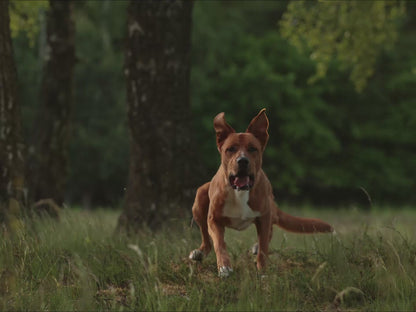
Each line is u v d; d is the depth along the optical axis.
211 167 28.00
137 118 9.12
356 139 30.62
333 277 5.60
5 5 8.17
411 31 32.31
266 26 32.50
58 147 13.32
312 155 28.98
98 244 7.16
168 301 5.02
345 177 29.56
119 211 17.70
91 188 29.44
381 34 14.48
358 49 14.46
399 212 22.33
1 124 8.07
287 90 26.66
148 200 8.94
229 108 27.53
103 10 25.31
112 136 26.53
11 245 6.32
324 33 14.27
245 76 26.73
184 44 9.27
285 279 5.37
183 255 6.95
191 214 8.91
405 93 30.67
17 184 8.11
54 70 13.27
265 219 6.06
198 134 27.91
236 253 6.89
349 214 19.06
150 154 9.02
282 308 4.82
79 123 26.58
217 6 28.75
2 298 5.05
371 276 5.68
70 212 8.12
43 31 23.36
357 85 15.51
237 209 5.95
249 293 5.05
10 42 8.27
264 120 6.13
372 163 30.05
